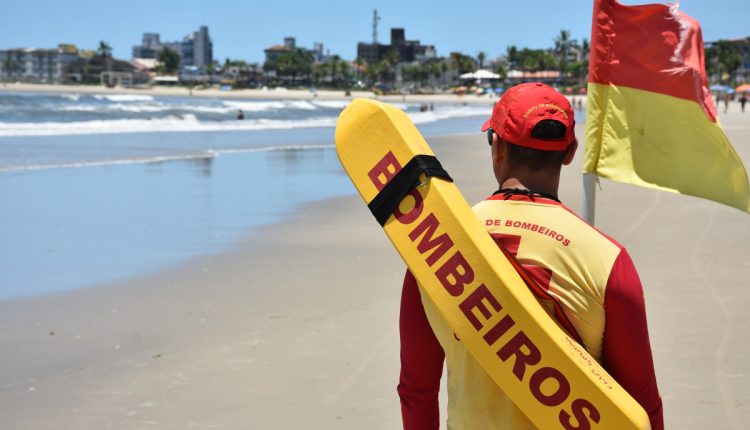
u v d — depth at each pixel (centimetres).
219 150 2566
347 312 641
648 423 140
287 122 4966
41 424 423
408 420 179
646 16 366
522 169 167
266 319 625
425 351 173
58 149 2448
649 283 692
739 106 8412
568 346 142
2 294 724
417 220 147
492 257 144
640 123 372
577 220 160
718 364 480
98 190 1499
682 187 363
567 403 141
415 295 170
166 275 802
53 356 543
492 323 144
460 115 7788
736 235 921
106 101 8331
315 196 1452
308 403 441
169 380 487
